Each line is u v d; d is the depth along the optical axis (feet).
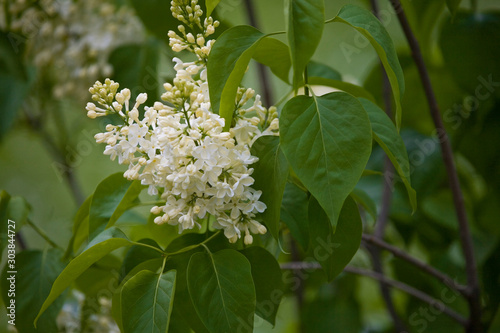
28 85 3.53
